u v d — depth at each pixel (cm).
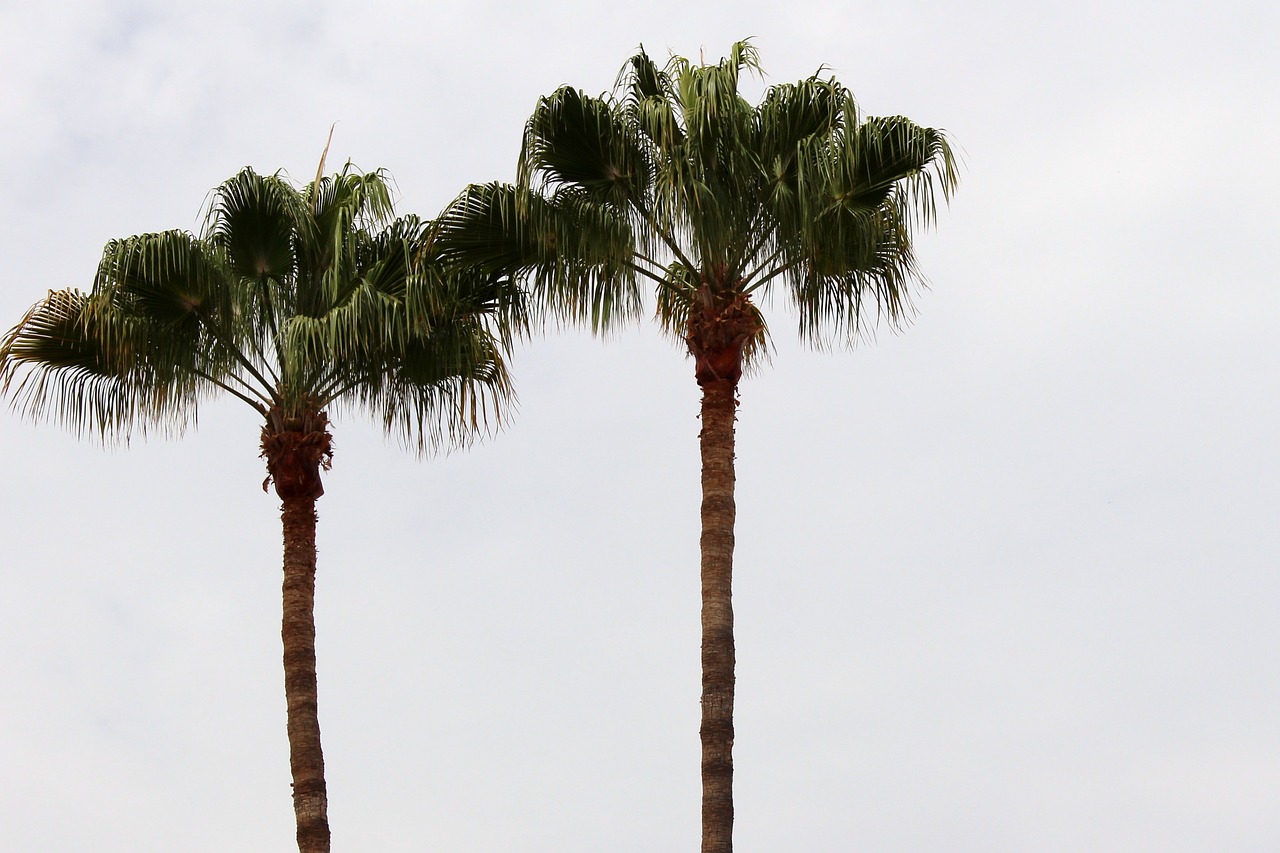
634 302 2147
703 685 2044
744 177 2105
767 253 2144
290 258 2345
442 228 2197
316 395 2345
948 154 2089
